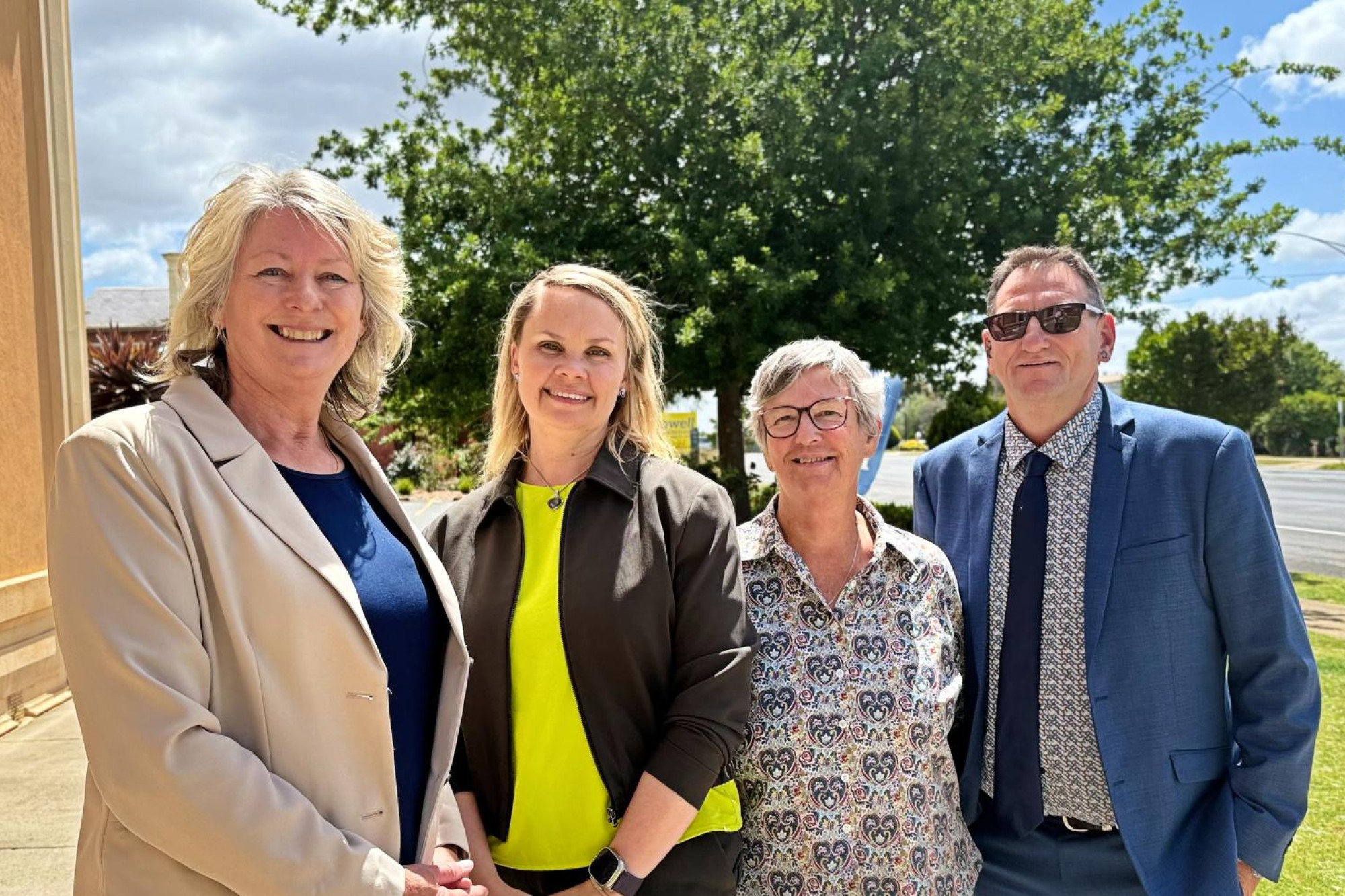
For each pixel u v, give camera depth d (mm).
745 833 2111
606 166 12180
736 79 11281
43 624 5980
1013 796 2240
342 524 1756
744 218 10656
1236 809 2098
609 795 1943
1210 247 13648
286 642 1507
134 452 1436
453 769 2055
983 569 2346
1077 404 2289
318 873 1398
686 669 1954
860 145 11086
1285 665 2049
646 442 2314
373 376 2021
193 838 1332
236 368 1739
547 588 2021
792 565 2164
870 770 2045
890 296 10719
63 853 3668
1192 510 2141
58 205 6246
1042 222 11734
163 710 1341
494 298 10781
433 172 12531
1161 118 14141
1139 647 2123
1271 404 34562
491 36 12172
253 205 1682
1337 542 14594
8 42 5879
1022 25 12352
